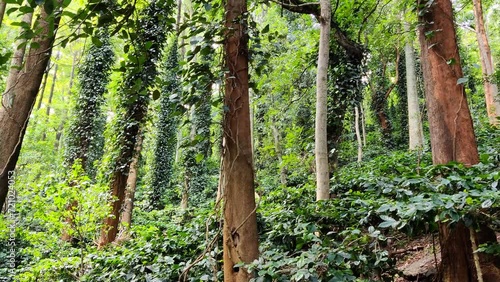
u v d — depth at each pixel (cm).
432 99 318
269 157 1123
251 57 298
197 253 398
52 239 536
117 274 397
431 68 322
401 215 221
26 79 264
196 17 275
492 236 264
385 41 834
